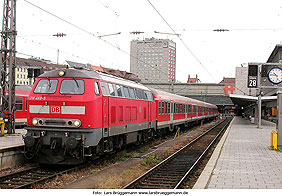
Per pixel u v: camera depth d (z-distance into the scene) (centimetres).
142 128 1744
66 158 1137
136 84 1736
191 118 3594
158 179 1023
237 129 3291
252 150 1623
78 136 1102
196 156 1558
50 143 1127
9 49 1775
